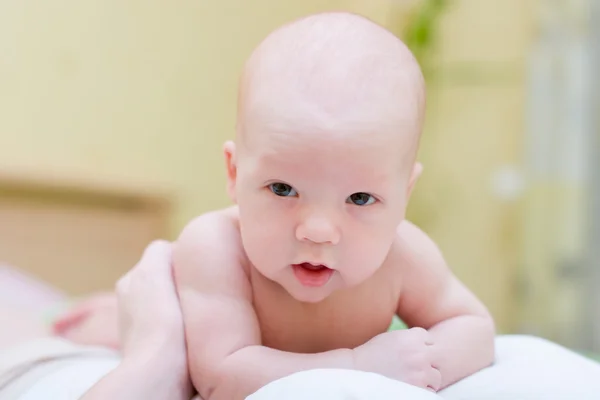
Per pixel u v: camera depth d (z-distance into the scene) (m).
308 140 0.55
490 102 2.34
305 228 0.57
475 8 2.37
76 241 2.07
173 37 2.29
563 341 2.13
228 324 0.65
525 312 2.23
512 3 2.30
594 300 2.07
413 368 0.62
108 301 1.12
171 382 0.65
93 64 2.14
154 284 0.71
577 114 2.14
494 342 0.72
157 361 0.64
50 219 2.03
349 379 0.52
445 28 2.40
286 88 0.58
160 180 2.26
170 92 2.28
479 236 2.35
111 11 2.17
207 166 2.37
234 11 2.40
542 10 2.23
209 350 0.65
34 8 2.04
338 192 0.56
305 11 2.53
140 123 2.23
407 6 2.45
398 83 0.60
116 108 2.18
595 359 1.06
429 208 2.40
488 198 2.33
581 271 2.10
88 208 2.10
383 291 0.71
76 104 2.11
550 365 0.67
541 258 2.21
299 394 0.52
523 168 2.27
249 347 0.65
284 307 0.69
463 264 2.37
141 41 2.23
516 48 2.29
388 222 0.60
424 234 0.76
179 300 0.69
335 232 0.57
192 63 2.33
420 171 0.69
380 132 0.56
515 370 0.67
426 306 0.72
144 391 0.62
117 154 2.19
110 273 2.12
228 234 0.70
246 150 0.60
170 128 2.29
